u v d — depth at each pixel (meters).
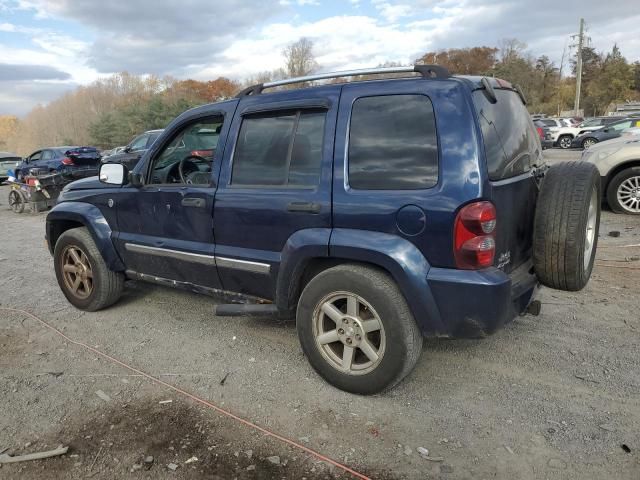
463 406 3.18
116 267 4.78
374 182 3.09
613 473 2.55
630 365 3.58
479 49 75.62
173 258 4.21
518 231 3.25
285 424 3.05
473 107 2.88
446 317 2.93
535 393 3.29
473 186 2.78
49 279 6.30
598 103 69.81
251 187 3.65
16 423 3.15
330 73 3.42
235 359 3.92
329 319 3.40
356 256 3.09
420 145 2.96
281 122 3.55
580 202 3.19
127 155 14.00
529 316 4.46
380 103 3.13
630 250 6.39
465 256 2.82
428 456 2.73
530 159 3.54
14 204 13.03
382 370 3.13
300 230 3.36
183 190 4.04
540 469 2.60
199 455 2.80
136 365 3.88
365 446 2.83
